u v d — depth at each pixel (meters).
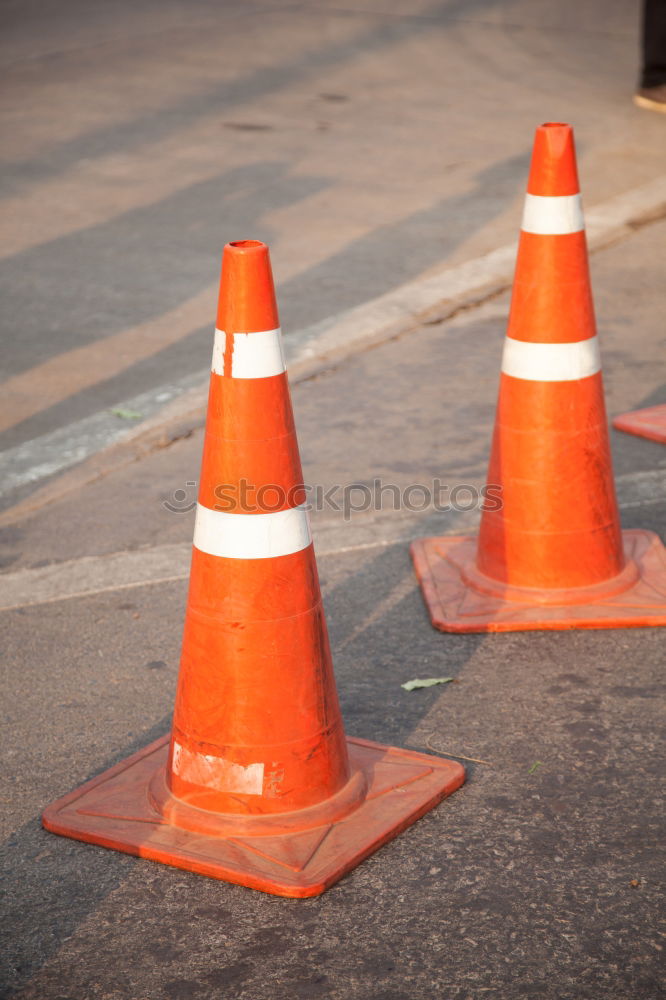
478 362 6.70
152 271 8.32
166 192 10.15
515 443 4.07
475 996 2.56
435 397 6.26
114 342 7.12
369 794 3.15
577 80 14.11
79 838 3.08
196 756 3.05
